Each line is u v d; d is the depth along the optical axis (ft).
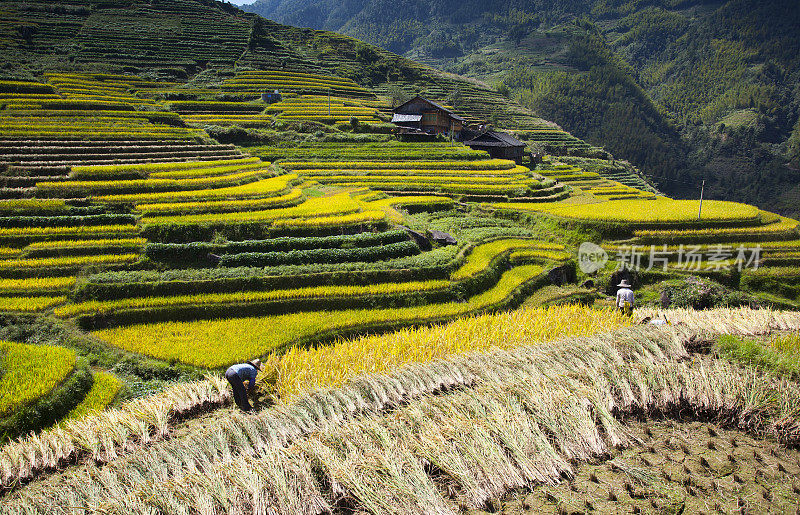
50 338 58.44
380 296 71.61
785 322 52.65
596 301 84.74
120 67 205.67
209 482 24.25
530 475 25.13
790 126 520.42
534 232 112.37
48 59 196.95
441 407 30.55
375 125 192.13
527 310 65.62
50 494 25.82
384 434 27.27
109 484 25.93
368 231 91.71
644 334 39.01
